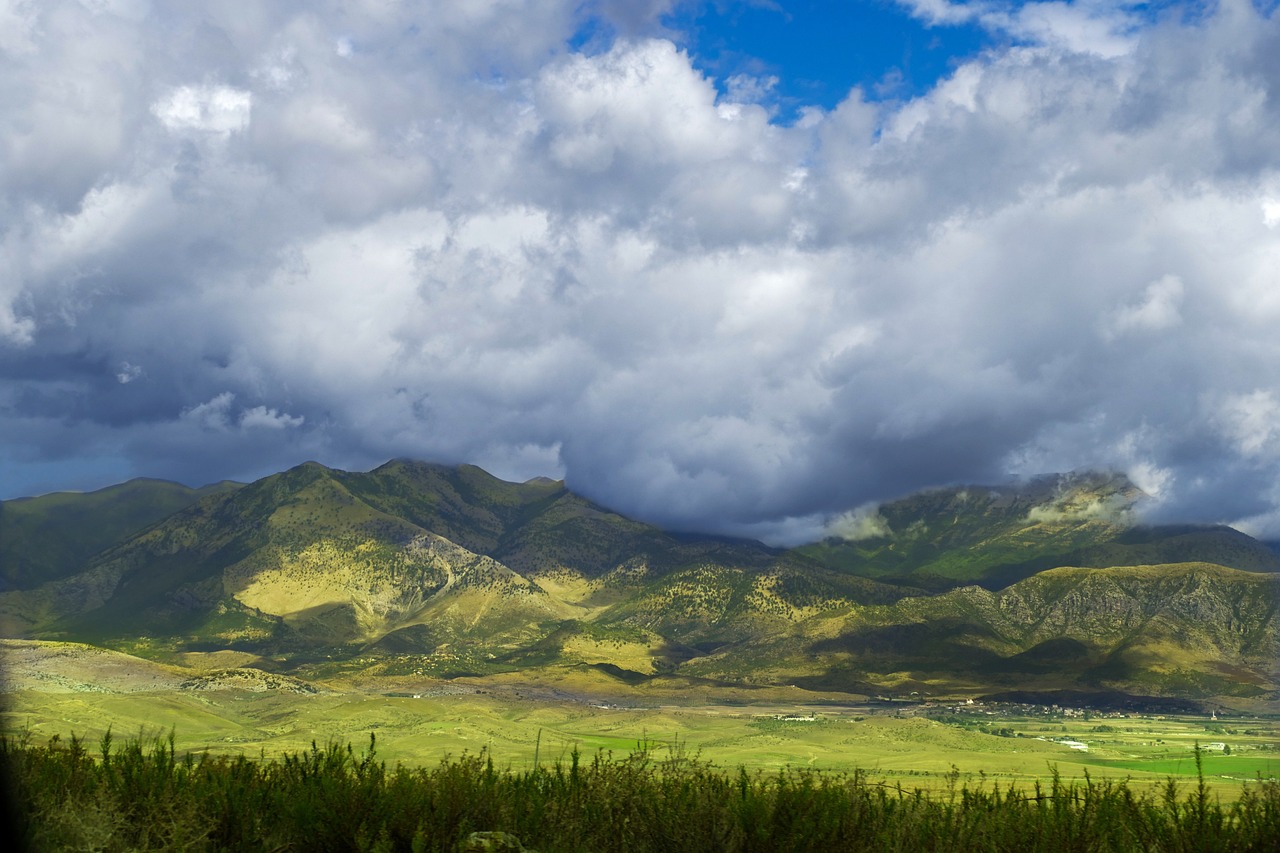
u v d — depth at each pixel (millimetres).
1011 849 12984
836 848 13164
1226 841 12781
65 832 12359
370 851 13062
